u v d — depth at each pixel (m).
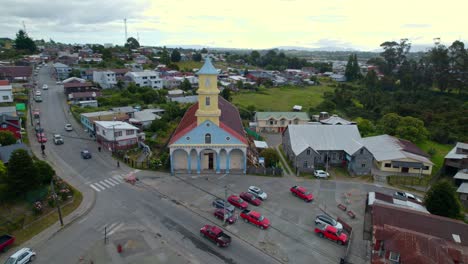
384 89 147.00
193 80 153.25
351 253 35.62
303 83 180.50
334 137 65.75
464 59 121.06
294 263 33.66
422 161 59.56
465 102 112.62
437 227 36.78
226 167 57.56
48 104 100.31
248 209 44.38
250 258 34.16
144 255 33.94
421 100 119.06
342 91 134.88
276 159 59.34
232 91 145.38
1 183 42.50
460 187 52.38
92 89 118.19
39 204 40.97
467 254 32.56
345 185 54.25
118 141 65.00
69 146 66.75
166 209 43.62
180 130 60.50
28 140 68.69
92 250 34.56
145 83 137.12
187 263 32.91
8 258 32.09
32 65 167.25
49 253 33.97
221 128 54.44
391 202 44.72
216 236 36.16
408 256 31.11
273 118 89.88
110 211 42.69
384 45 170.62
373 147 67.12
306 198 47.47
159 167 57.41
